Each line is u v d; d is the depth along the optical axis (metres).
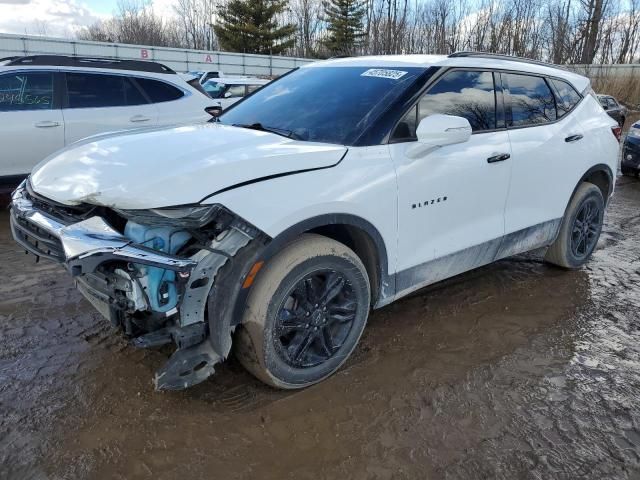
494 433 2.60
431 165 3.19
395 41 35.41
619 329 3.70
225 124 3.61
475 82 3.64
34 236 2.58
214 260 2.36
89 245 2.21
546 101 4.22
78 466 2.29
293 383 2.80
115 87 6.80
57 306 3.79
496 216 3.76
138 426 2.55
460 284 4.40
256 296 2.54
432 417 2.70
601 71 31.14
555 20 35.00
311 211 2.62
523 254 5.20
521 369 3.16
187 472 2.29
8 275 4.36
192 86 7.55
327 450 2.45
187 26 53.84
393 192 2.98
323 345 2.90
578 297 4.22
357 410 2.73
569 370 3.17
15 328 3.45
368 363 3.16
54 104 6.35
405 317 3.77
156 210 2.28
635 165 9.14
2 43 29.12
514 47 34.03
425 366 3.15
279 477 2.28
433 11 35.50
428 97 3.29
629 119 23.11
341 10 49.97
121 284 2.36
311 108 3.38
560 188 4.25
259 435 2.53
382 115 3.09
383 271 3.09
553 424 2.68
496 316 3.83
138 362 3.08
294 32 49.41
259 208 2.45
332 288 2.86
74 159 2.79
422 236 3.25
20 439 2.44
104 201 2.36
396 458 2.41
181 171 2.41
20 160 6.18
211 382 2.91
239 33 47.00
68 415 2.61
